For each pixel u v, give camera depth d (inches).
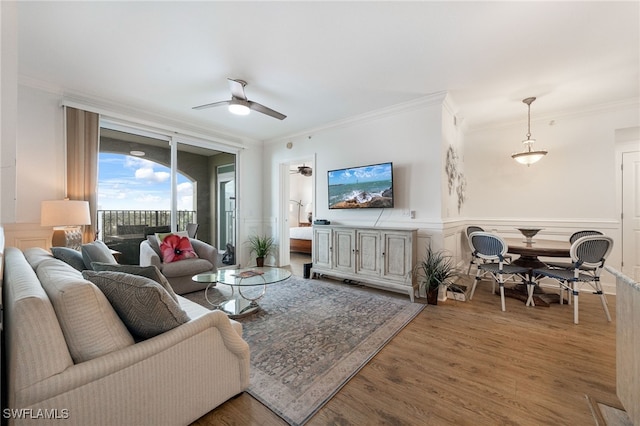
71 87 126.9
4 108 41.8
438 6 76.9
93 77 118.0
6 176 41.8
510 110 156.4
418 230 143.9
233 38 91.8
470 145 190.1
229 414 58.6
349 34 89.7
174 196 171.9
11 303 40.6
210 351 57.7
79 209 116.1
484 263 139.7
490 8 77.6
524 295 136.0
